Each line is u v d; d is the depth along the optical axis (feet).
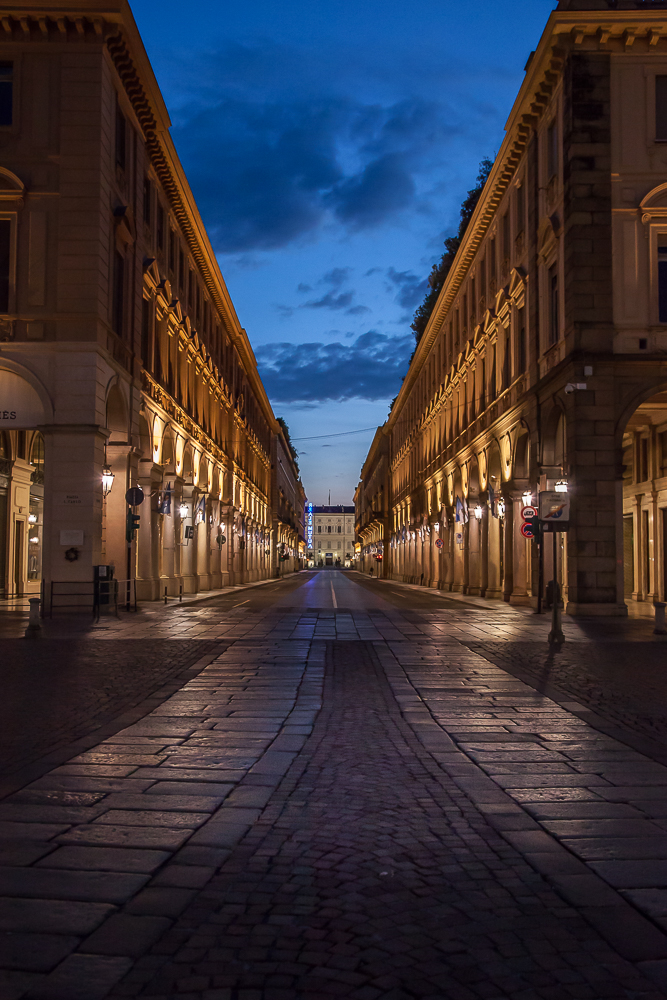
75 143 70.38
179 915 12.76
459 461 136.87
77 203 69.97
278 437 303.68
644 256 74.59
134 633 57.41
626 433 105.09
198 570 134.31
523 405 92.07
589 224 74.79
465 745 24.61
